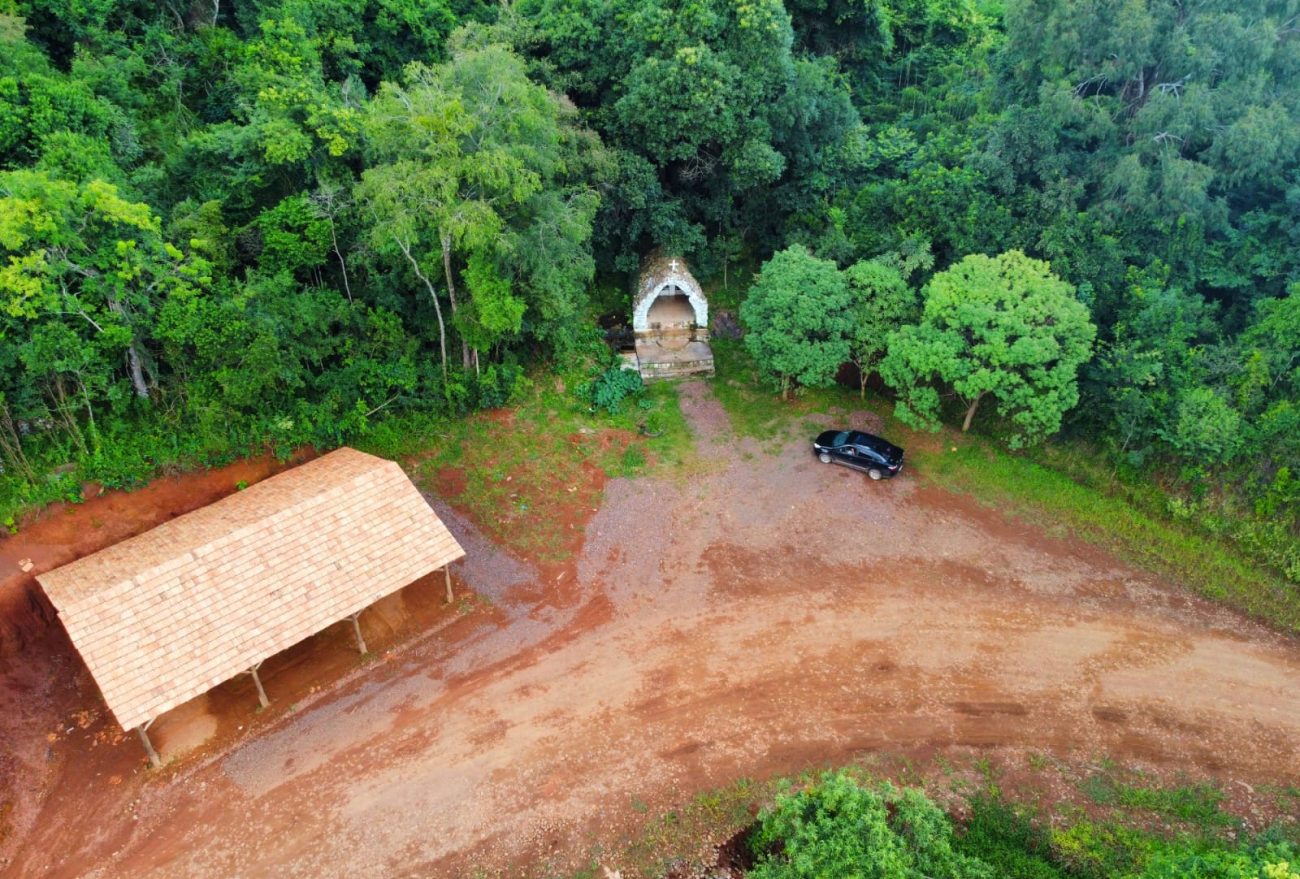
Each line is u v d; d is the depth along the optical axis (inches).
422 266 956.0
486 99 865.5
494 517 943.0
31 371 754.8
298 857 623.2
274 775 679.1
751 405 1149.1
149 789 666.2
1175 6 1025.5
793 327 1043.3
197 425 882.8
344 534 761.6
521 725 724.7
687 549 918.4
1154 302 987.9
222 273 896.3
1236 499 908.6
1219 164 1026.7
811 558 907.4
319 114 911.0
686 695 754.2
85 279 772.0
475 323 976.3
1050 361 959.0
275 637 689.6
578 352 1188.5
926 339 976.3
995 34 1675.7
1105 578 877.2
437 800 664.4
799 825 575.8
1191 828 644.7
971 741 714.2
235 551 712.4
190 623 669.3
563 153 1053.2
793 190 1280.8
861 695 754.8
